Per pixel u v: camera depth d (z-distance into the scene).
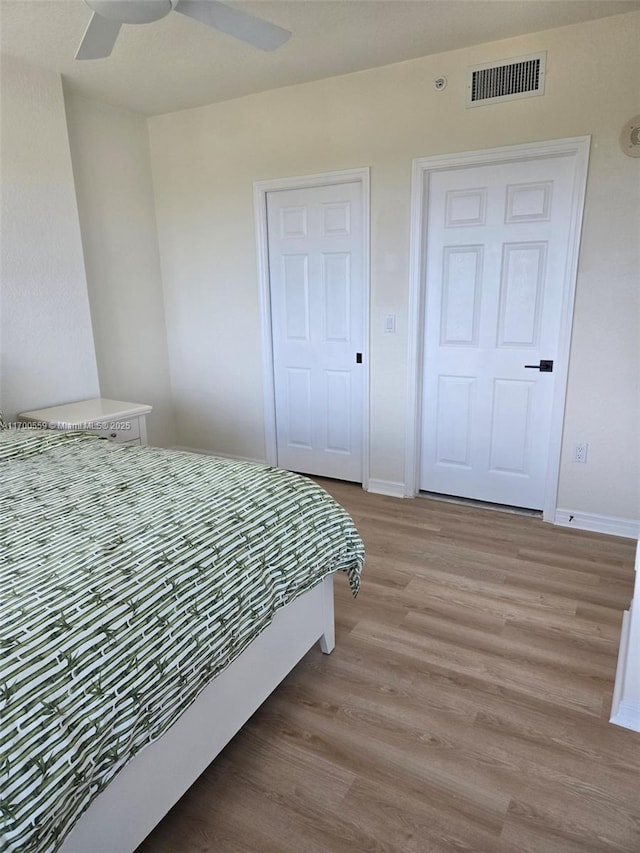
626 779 1.49
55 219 3.03
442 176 2.99
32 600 1.10
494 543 2.84
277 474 1.88
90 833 1.10
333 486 3.71
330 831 1.37
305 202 3.42
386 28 2.50
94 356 3.34
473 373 3.17
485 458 3.26
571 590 2.40
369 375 3.43
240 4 2.28
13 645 0.99
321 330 3.60
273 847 1.33
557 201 2.76
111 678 1.06
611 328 2.70
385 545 2.85
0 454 2.10
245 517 1.56
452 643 2.07
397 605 2.32
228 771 1.54
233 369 3.99
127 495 1.66
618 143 2.51
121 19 1.70
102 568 1.22
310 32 2.53
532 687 1.83
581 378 2.82
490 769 1.53
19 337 2.94
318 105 3.17
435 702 1.78
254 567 1.47
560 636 2.10
